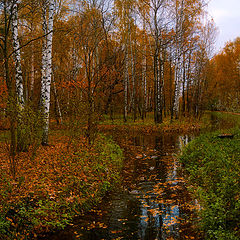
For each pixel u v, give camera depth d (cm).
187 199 584
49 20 1023
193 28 2519
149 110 3906
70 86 1680
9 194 514
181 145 1298
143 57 2777
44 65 1059
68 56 2197
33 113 726
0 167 687
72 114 977
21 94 954
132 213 523
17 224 422
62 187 589
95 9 1043
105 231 452
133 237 430
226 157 714
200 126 2044
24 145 745
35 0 861
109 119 2541
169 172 810
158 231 447
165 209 536
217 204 419
